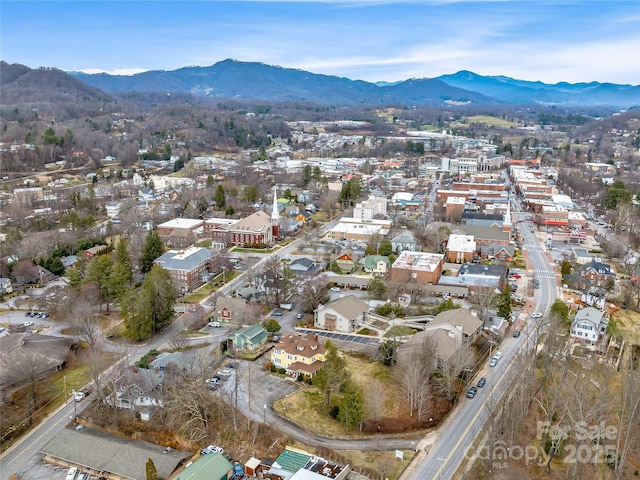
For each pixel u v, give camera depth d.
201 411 108.31
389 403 113.94
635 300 176.00
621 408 111.12
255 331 141.75
